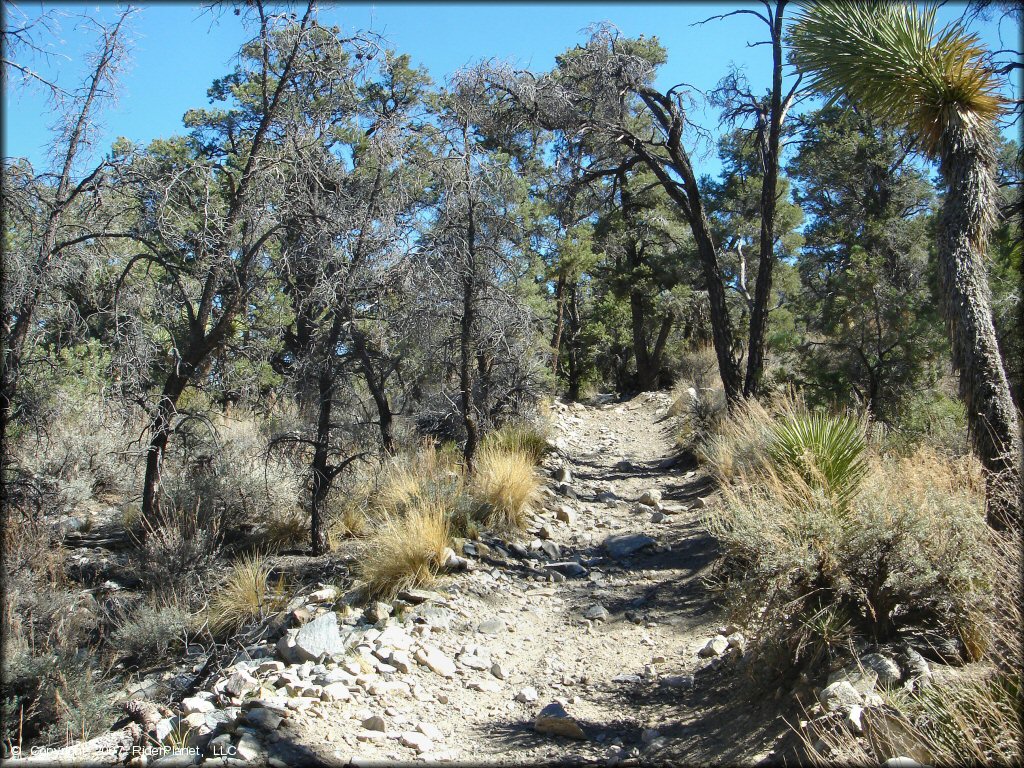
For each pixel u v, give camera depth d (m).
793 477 6.21
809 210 24.38
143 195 8.77
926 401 10.60
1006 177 7.99
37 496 8.59
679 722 5.11
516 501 10.08
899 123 6.31
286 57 9.68
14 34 7.17
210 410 12.07
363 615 7.01
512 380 12.03
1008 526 4.57
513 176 11.25
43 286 7.92
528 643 6.84
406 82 11.55
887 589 4.91
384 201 9.88
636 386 33.00
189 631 7.39
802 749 4.16
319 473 9.52
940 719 3.72
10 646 5.78
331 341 9.54
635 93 15.91
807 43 6.34
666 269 28.23
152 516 9.38
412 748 4.77
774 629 5.21
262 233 9.61
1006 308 8.09
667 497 11.91
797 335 14.12
